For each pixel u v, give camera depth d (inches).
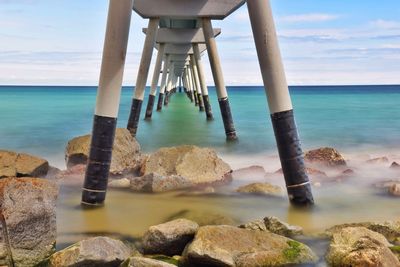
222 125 1280.8
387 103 2316.7
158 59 1451.8
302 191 382.3
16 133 1058.1
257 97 3922.2
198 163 513.0
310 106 2079.2
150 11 967.0
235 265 252.5
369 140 919.7
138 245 297.7
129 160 575.8
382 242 267.6
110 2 395.2
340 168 579.5
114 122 397.7
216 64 992.9
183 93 4948.3
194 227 287.9
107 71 392.5
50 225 283.4
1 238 259.3
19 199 271.7
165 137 989.8
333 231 316.8
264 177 532.1
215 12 967.0
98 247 256.5
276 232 311.1
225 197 427.5
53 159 708.7
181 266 260.4
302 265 259.3
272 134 1042.7
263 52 383.6
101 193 396.5
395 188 445.1
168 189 454.0
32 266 265.9
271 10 385.4
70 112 1786.4
